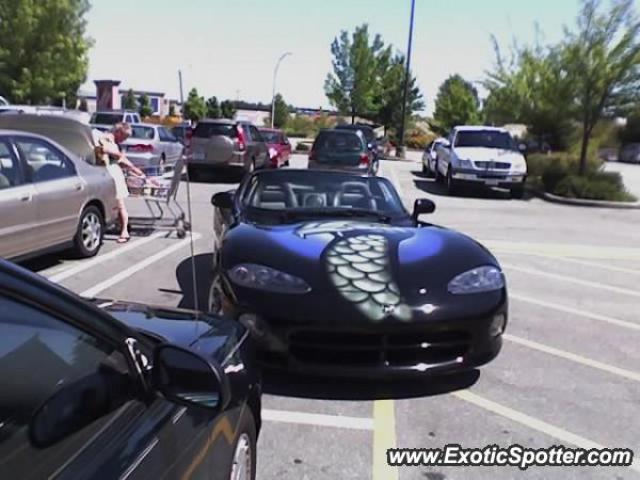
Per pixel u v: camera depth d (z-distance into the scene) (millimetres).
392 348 4035
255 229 4977
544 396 4434
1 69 35562
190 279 7324
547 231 12273
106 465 1680
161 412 2016
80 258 8195
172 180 9727
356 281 4164
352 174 6465
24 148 6996
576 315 6543
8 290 1662
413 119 57812
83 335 1887
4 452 1510
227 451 2502
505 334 5801
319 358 4055
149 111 61844
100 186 8352
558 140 23922
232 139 18734
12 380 1665
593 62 17203
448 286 4250
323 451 3602
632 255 10086
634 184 24906
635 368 5047
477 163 17594
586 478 3422
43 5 36156
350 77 52000
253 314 4066
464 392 4449
